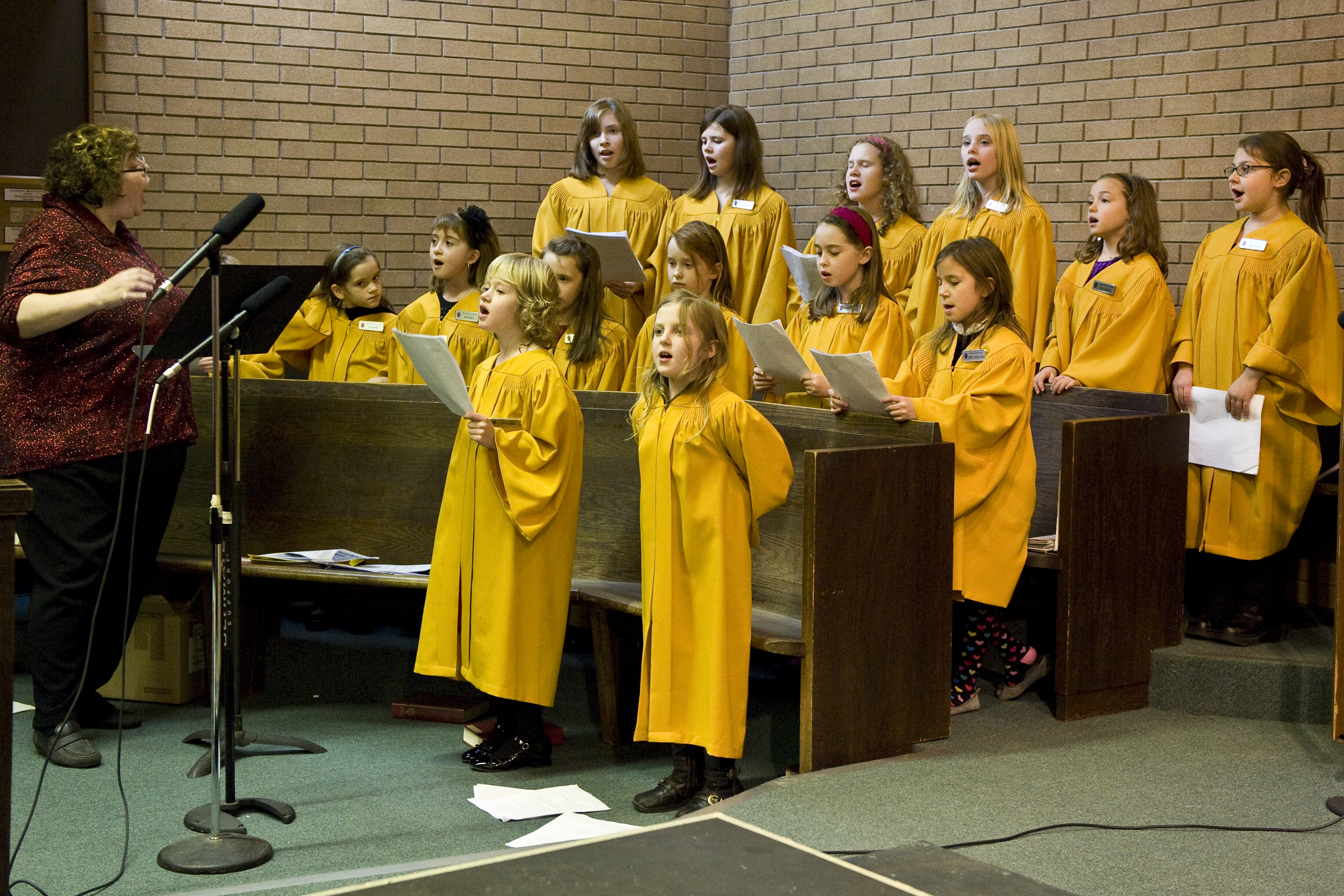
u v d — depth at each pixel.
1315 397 3.99
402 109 6.18
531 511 3.31
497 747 3.51
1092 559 3.59
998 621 3.80
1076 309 4.34
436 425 4.23
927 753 3.26
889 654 3.21
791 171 6.49
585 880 1.98
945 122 5.82
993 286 3.63
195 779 3.32
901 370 3.78
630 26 6.53
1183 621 3.89
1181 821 2.75
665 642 3.16
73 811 3.07
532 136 6.42
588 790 3.32
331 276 4.84
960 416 3.45
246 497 4.38
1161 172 5.09
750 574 3.18
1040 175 5.48
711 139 5.12
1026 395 3.56
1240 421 3.94
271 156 6.00
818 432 3.58
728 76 6.76
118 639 3.66
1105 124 5.26
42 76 5.47
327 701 4.13
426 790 3.29
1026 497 3.58
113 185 3.46
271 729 3.82
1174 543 3.83
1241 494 3.96
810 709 3.07
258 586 4.15
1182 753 3.28
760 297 5.09
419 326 4.76
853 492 3.10
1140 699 3.76
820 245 3.91
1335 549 4.34
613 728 3.73
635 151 5.42
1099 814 2.79
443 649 3.51
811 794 2.89
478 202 6.35
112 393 3.48
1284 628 4.07
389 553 4.27
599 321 4.23
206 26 5.86
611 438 4.10
